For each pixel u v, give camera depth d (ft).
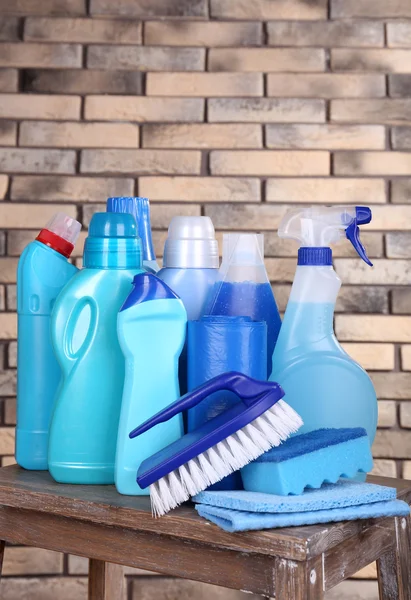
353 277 5.08
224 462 2.22
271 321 2.83
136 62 5.07
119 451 2.48
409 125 5.06
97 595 3.70
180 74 5.06
